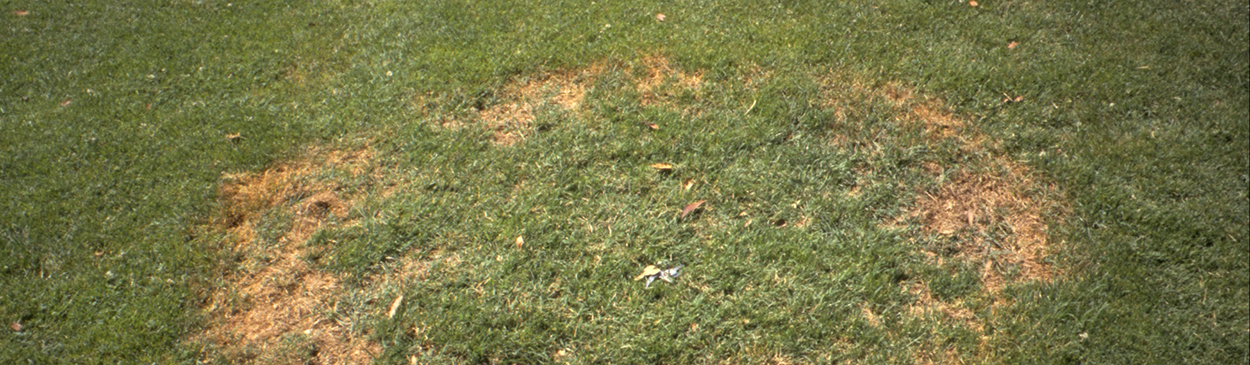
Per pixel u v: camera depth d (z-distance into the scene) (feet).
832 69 15.71
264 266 11.96
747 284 11.33
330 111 15.11
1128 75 15.34
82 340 10.82
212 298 11.51
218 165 13.84
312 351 10.74
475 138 14.24
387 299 11.34
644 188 13.09
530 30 17.47
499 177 13.32
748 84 15.39
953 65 15.72
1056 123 14.24
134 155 14.12
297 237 12.44
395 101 15.29
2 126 15.08
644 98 15.25
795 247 11.74
